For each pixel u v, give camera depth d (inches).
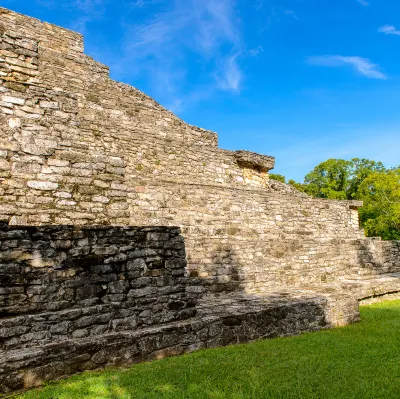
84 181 299.9
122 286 241.8
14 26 538.9
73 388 185.3
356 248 595.5
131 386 189.0
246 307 309.9
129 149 565.9
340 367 232.8
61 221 286.4
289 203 622.2
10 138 285.9
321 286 456.4
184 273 273.1
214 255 428.8
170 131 676.7
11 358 184.5
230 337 276.2
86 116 579.8
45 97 314.3
